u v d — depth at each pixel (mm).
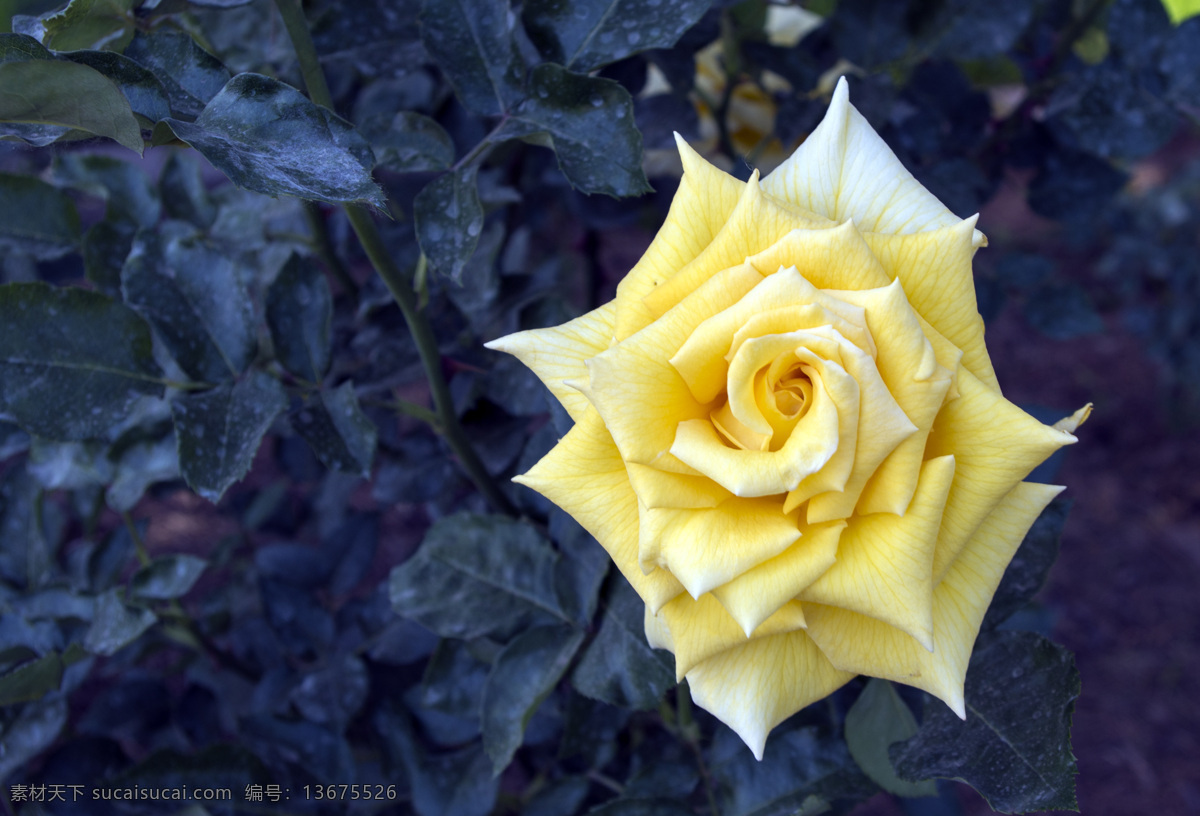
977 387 327
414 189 544
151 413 477
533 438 428
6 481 507
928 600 322
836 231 325
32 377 403
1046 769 357
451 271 378
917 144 500
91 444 487
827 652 343
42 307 405
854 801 420
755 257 330
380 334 484
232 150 332
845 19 489
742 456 320
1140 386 1256
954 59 500
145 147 341
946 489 321
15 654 468
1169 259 1096
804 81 492
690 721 438
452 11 393
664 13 391
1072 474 1176
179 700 562
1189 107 467
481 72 393
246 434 407
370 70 449
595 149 382
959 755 363
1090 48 542
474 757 481
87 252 475
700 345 324
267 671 530
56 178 482
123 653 526
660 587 334
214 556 572
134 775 461
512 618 431
